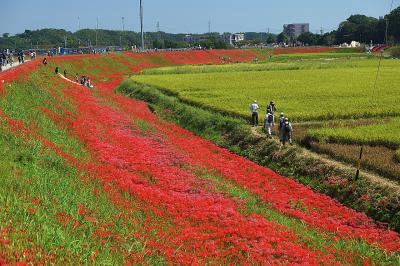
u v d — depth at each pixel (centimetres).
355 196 2308
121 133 3269
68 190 1638
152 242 1385
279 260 1460
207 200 1994
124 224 1498
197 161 2845
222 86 6269
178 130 4075
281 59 13825
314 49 18262
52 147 2167
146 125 3869
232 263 1395
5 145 1895
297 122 3753
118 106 4712
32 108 2883
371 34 19800
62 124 2858
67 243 1113
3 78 3281
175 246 1440
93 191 1767
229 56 16300
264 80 6975
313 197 2380
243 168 2892
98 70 9356
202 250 1445
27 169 1714
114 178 2053
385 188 2220
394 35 15525
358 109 3994
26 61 6247
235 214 1830
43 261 972
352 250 1730
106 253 1185
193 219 1741
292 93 5275
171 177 2319
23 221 1150
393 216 2059
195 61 14238
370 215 2150
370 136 2972
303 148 3052
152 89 6150
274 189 2480
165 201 1870
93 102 4406
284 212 2131
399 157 2511
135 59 11844
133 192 1914
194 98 5106
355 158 2603
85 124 3136
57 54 9694
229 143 3566
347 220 2073
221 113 4294
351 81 6438
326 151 2856
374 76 7144
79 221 1352
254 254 1459
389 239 1869
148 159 2614
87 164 2159
